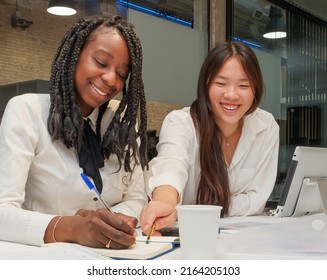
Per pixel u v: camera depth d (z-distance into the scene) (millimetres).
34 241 986
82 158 1297
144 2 3744
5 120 1220
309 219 1163
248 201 1707
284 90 4688
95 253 845
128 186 1462
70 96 1253
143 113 1390
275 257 875
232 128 1750
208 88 1705
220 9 4418
